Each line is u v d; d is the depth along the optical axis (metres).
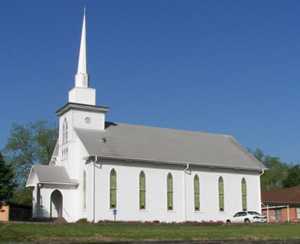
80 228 45.06
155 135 74.06
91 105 69.19
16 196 91.31
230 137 83.00
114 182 63.78
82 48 70.75
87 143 64.81
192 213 68.56
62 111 70.62
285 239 37.88
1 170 66.19
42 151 94.12
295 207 81.19
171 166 68.25
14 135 94.06
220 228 50.91
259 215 68.56
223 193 71.69
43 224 47.28
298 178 116.19
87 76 70.31
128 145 68.12
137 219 64.31
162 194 66.81
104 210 62.44
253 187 74.50
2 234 38.84
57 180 64.50
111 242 34.75
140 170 65.94
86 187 63.19
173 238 41.53
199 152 73.44
